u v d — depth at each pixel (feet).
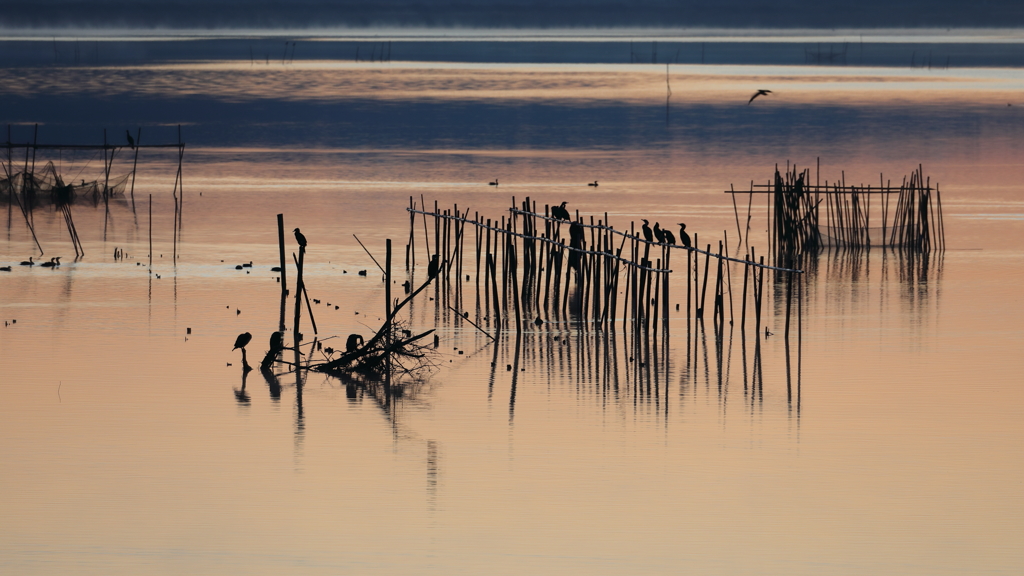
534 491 159.22
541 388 213.46
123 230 408.46
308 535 144.56
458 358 237.25
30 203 443.73
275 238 393.91
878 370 226.99
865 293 310.45
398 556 138.82
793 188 375.86
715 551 140.77
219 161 629.92
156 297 291.79
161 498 155.63
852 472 167.84
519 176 569.64
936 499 157.58
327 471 166.40
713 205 479.00
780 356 238.89
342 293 303.27
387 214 449.89
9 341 242.37
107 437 180.34
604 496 157.69
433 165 613.11
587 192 515.09
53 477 162.61
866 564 137.49
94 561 136.56
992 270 346.33
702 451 176.65
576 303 300.40
